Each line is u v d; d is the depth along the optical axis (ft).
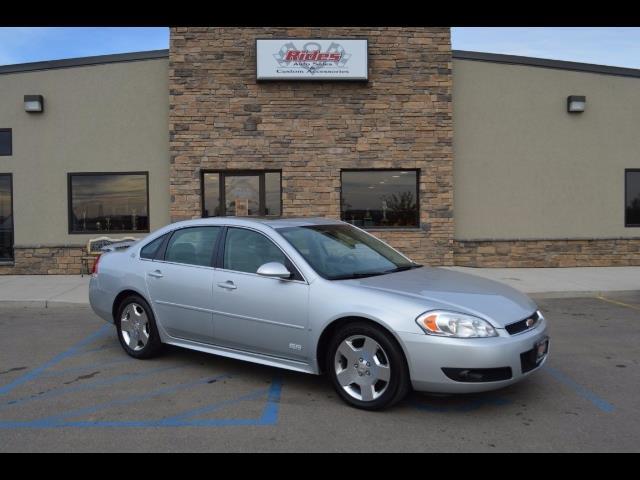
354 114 42.29
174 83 41.70
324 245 17.56
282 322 15.90
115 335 23.91
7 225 43.86
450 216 42.93
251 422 13.93
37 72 42.80
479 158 44.32
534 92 44.37
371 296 14.65
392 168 42.80
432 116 42.52
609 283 36.45
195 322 17.98
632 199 45.55
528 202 44.65
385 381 14.24
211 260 18.04
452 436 13.05
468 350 13.46
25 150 43.01
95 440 12.90
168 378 17.61
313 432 13.29
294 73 41.39
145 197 43.37
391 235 42.86
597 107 44.75
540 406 14.97
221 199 42.80
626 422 13.88
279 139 42.09
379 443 12.68
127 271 20.06
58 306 31.12
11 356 20.48
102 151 43.14
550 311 29.09
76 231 43.39
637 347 21.38
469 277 17.57
